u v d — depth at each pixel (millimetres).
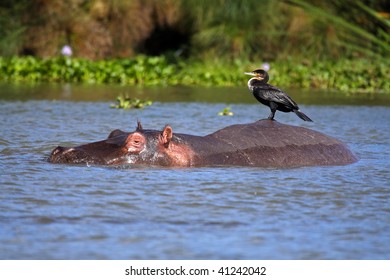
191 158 21047
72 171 20047
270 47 60562
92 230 15195
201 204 17266
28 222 15602
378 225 15969
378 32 58531
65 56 55688
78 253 13891
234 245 14484
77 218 15977
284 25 60250
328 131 29531
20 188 18297
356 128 30484
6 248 14047
